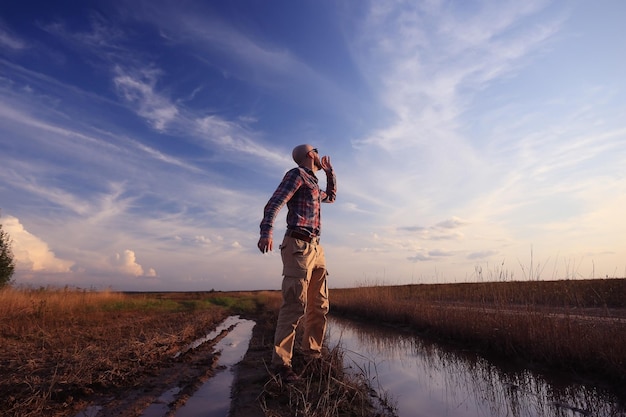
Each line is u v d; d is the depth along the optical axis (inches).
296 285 140.7
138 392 143.4
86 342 264.8
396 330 415.8
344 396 121.7
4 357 204.2
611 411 135.3
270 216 133.6
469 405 141.2
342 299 737.0
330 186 171.2
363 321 534.6
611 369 175.0
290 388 128.6
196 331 368.5
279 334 142.9
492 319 272.4
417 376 191.3
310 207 145.3
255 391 136.6
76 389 138.9
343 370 167.6
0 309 438.3
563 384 175.2
